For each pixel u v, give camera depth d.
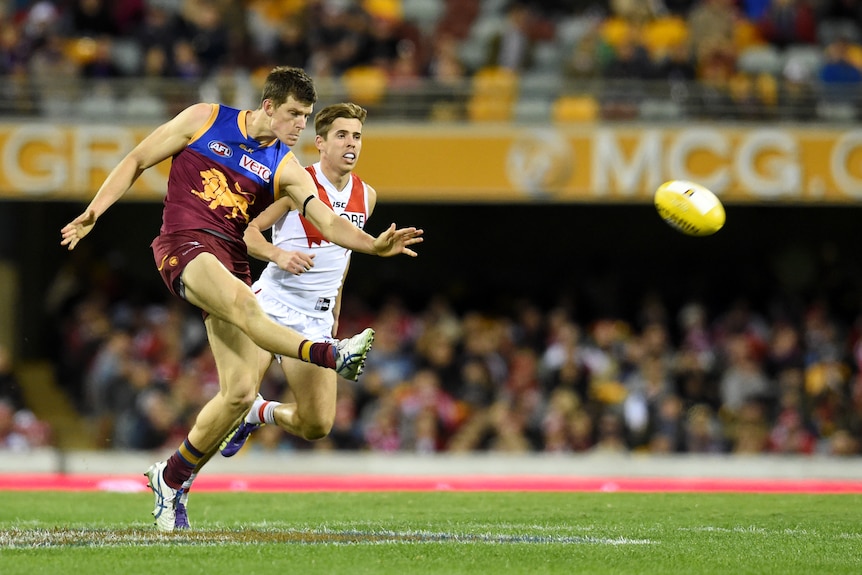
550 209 64.56
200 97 51.56
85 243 61.50
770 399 49.97
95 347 54.03
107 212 62.12
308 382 23.42
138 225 62.41
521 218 64.50
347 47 55.16
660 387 47.19
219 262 20.20
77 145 50.38
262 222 23.25
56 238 61.16
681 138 50.75
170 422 47.62
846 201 50.94
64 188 50.31
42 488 30.75
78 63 52.69
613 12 60.59
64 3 56.09
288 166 21.16
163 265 20.67
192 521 23.75
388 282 64.31
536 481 32.84
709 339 54.06
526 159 51.19
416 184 51.38
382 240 19.73
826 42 59.69
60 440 52.44
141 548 19.41
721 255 64.38
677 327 62.97
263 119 20.91
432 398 47.41
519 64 56.12
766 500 27.70
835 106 51.31
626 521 23.92
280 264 21.38
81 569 17.38
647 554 19.58
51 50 52.84
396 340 51.66
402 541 20.72
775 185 50.78
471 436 46.84
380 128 51.31
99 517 24.52
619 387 48.91
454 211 64.56
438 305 53.59
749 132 50.75
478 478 34.28
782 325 54.62
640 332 57.44
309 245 23.97
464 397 48.66
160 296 62.44
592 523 23.58
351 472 37.22
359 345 18.72
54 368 57.16
